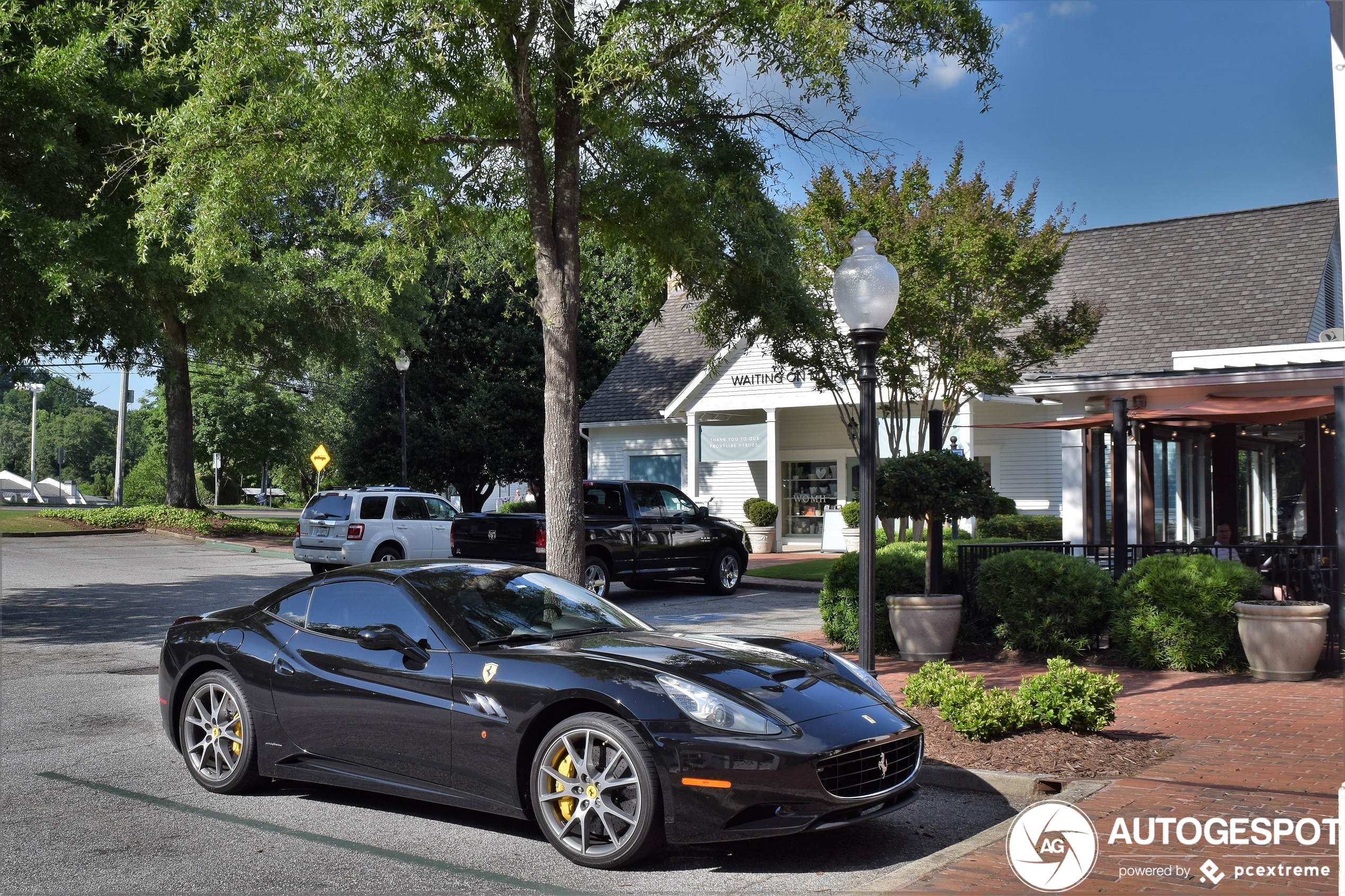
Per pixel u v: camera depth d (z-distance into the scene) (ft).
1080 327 58.18
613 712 16.69
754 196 40.60
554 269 32.83
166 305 55.88
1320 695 28.37
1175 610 32.73
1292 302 71.05
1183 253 80.12
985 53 34.22
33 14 45.29
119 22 46.55
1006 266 54.39
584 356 124.77
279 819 19.13
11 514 118.21
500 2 32.04
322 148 34.06
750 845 17.53
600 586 54.24
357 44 32.73
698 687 16.60
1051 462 78.28
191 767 21.42
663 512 58.13
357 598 20.29
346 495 67.67
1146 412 41.19
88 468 396.78
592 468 104.47
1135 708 26.94
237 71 33.30
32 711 29.01
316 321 102.68
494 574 21.25
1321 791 19.06
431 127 36.96
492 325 123.65
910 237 53.52
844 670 19.30
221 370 203.72
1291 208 79.61
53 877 15.87
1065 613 34.71
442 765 18.03
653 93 37.04
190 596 56.90
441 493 128.88
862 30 33.94
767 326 47.88
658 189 38.34
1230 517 52.47
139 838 17.88
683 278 42.04
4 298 48.75
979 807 19.56
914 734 17.78
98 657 38.27
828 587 39.24
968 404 76.07
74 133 46.32
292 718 19.86
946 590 38.60
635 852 15.98
